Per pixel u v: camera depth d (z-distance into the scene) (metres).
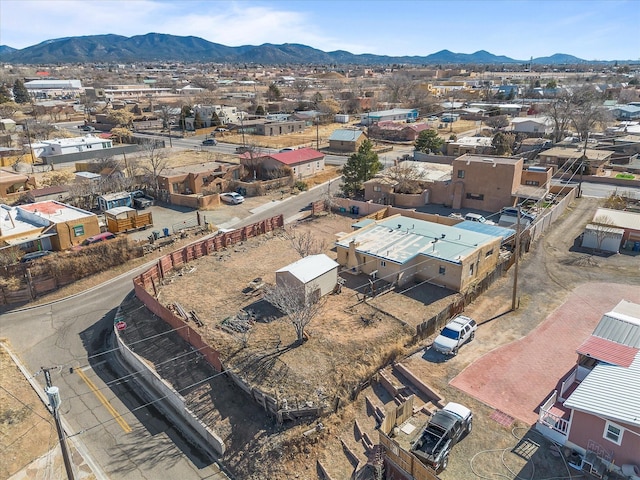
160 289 39.06
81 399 29.20
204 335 31.88
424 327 30.69
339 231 52.12
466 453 21.67
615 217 46.31
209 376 29.19
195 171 68.50
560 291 36.47
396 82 199.88
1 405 28.16
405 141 104.94
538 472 20.42
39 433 26.36
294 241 47.69
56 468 24.14
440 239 41.16
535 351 28.98
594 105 101.44
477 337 30.77
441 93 196.00
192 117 128.75
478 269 38.56
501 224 50.25
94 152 91.56
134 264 45.84
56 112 151.25
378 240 41.59
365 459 22.83
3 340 35.00
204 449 25.53
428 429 21.84
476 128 117.19
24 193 62.62
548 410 23.22
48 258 41.69
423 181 60.91
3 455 24.78
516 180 55.44
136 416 27.88
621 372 21.56
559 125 94.50
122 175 67.25
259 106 150.88
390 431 23.31
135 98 192.00
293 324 32.09
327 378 26.91
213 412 26.75
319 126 128.25
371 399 26.44
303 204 62.81
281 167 72.56
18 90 172.00
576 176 68.56
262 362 28.61
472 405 24.64
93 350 34.00
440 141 86.38
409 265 37.91
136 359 31.30
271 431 24.69
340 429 24.73
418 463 19.66
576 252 43.75
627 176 67.31
